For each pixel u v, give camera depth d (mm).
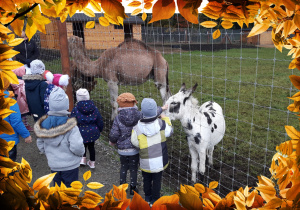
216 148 4562
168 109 3527
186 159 4285
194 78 10062
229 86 8977
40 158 4215
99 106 7164
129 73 6121
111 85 6164
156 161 2818
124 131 3098
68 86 4730
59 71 6422
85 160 4000
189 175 3834
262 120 5816
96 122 3746
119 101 3115
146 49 6180
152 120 2809
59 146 2674
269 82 9977
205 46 21562
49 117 2668
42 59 7023
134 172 3197
